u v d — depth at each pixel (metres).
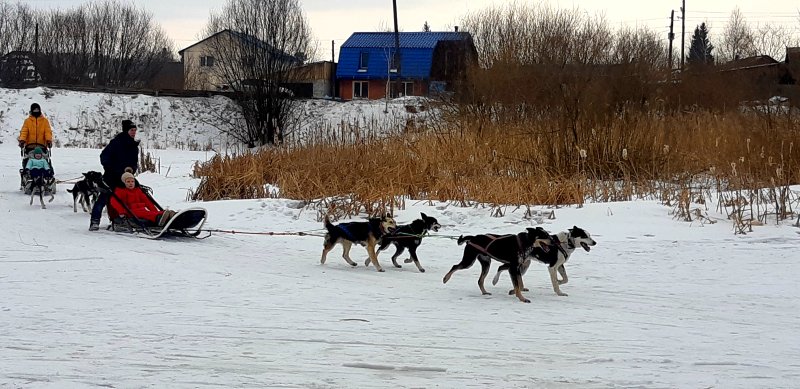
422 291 9.36
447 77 35.28
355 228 10.99
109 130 41.66
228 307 8.14
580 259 11.41
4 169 24.48
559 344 6.88
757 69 29.75
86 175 15.91
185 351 6.45
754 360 6.36
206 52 57.62
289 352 6.48
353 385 5.61
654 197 15.88
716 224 13.34
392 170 16.81
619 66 21.77
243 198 16.95
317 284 9.60
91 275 9.66
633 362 6.30
